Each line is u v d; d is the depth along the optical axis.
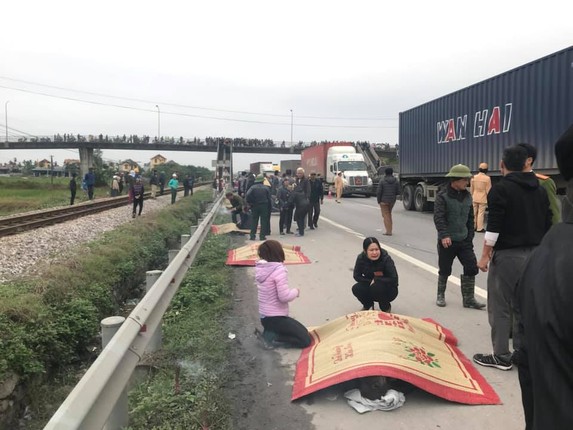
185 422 3.37
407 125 21.70
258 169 52.75
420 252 10.28
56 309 6.32
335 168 34.31
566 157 1.51
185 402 3.63
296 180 13.74
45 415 4.73
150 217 16.67
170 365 4.35
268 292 4.87
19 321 5.53
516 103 13.43
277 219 18.12
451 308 6.09
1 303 5.68
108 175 64.06
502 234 4.09
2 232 13.56
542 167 12.36
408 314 5.84
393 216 18.70
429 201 19.67
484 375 4.10
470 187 14.16
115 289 8.40
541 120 12.40
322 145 37.00
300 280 7.73
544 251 1.50
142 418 3.39
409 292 6.91
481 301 6.38
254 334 5.23
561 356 1.34
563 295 1.34
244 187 21.84
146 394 3.77
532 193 4.03
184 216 20.53
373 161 40.94
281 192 13.77
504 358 4.21
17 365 4.77
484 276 7.85
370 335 4.19
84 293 7.20
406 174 21.92
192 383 3.96
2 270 8.77
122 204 26.98
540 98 12.43
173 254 6.89
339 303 6.41
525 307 1.49
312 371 4.05
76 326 6.11
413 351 3.96
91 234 14.08
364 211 21.06
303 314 5.94
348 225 15.66
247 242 12.27
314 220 14.79
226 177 36.72
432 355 4.07
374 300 5.82
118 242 10.79
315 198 14.65
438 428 3.29
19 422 4.59
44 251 10.93
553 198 4.30
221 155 37.25
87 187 29.89
